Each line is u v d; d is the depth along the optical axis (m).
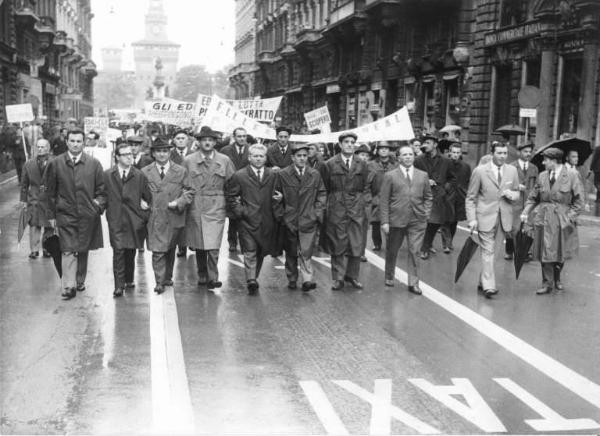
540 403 5.88
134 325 7.94
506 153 9.66
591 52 20.73
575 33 21.48
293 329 7.91
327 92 46.19
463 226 16.95
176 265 11.54
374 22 36.78
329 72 46.97
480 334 7.84
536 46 23.36
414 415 5.58
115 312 8.48
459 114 28.47
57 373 6.37
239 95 90.75
